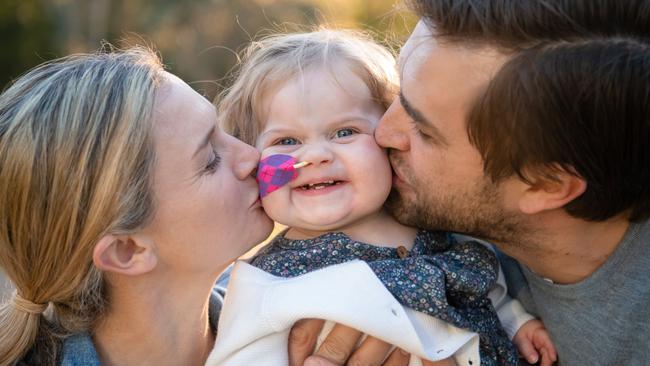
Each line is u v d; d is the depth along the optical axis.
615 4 1.71
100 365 1.88
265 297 1.99
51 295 1.83
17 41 15.41
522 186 1.87
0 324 1.88
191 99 1.96
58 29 15.85
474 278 2.05
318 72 2.15
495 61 1.77
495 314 2.16
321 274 1.98
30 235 1.79
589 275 1.98
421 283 1.97
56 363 1.90
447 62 1.82
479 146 1.85
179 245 1.91
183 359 2.05
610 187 1.81
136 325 1.95
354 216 2.07
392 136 2.04
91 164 1.77
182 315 2.01
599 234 1.93
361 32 2.52
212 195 1.93
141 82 1.86
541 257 2.01
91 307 1.90
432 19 1.84
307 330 2.01
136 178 1.81
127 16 16.09
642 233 1.89
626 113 1.73
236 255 2.02
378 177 2.06
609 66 1.71
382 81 2.22
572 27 1.72
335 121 2.11
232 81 2.56
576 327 2.03
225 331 2.01
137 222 1.82
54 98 1.80
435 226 2.05
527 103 1.75
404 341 1.92
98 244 1.79
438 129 1.88
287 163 2.05
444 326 2.00
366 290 1.93
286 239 2.17
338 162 2.07
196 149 1.91
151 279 1.93
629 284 1.91
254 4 15.04
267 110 2.18
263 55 2.26
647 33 1.73
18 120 1.79
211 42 15.38
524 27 1.73
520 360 2.23
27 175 1.76
